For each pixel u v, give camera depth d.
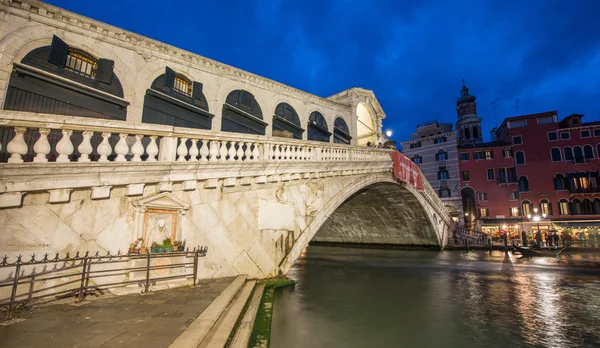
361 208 23.44
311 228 10.09
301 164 9.47
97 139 8.12
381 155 15.76
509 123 33.12
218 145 7.43
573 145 30.19
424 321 7.07
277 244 8.79
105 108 8.70
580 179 29.44
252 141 8.23
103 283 5.21
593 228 27.55
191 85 11.16
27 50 7.43
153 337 3.20
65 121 4.88
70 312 4.05
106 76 8.69
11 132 6.71
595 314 7.62
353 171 12.68
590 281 11.97
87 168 5.06
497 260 18.95
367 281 12.13
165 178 6.20
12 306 3.93
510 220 31.20
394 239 28.31
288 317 7.05
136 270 5.45
